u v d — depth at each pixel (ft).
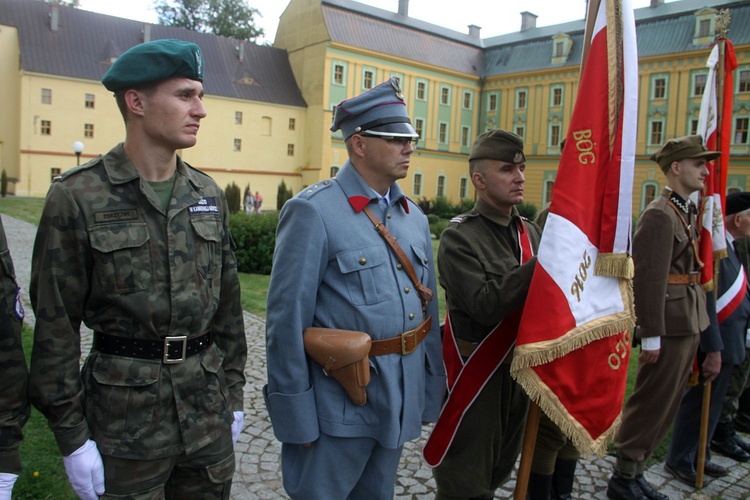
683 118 121.60
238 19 174.09
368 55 139.64
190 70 6.33
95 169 6.29
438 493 8.88
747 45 114.11
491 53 160.04
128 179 6.29
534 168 148.05
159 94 6.25
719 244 12.17
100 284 6.13
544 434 9.62
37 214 76.59
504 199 8.68
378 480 7.68
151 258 6.30
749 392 15.06
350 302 7.20
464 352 8.79
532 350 7.50
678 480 12.15
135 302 6.18
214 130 133.28
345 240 7.29
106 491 6.22
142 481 6.29
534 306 7.63
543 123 146.30
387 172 7.62
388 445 7.19
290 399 6.95
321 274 7.27
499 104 156.25
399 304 7.45
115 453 6.15
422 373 7.82
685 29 122.21
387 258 7.53
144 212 6.34
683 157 10.88
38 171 117.50
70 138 120.16
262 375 17.58
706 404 11.65
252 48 142.31
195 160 131.44
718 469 12.39
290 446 7.68
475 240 8.59
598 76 8.02
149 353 6.31
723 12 12.75
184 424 6.45
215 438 6.77
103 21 127.85
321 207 7.29
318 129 138.72
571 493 11.01
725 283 12.61
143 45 6.27
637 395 11.02
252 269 40.11
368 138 7.51
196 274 6.59
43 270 5.95
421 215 8.55
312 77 139.54
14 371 5.86
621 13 8.06
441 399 8.36
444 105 154.10
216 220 6.98
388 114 7.46
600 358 7.99
